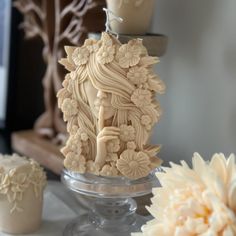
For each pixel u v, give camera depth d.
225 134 0.63
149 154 0.47
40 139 0.79
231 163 0.39
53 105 0.77
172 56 0.69
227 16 0.61
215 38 0.63
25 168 0.52
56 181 0.68
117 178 0.48
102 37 0.47
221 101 0.63
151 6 0.53
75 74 0.48
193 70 0.66
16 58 0.86
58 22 0.71
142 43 0.49
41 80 0.90
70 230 0.53
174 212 0.39
